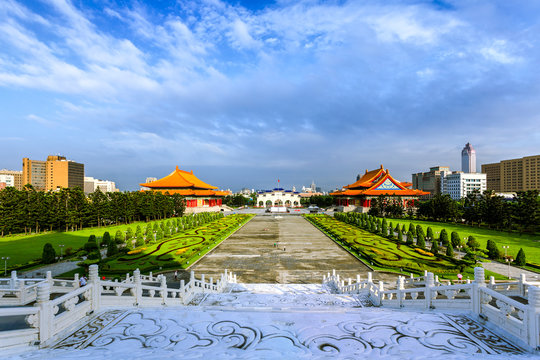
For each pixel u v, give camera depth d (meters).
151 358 7.09
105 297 13.55
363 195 121.06
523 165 175.50
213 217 87.81
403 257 39.59
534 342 7.64
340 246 49.78
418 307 14.53
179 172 127.62
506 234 60.28
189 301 21.19
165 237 56.84
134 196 82.00
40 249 45.62
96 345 8.27
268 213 126.44
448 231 64.62
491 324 9.31
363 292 22.64
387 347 7.69
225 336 8.42
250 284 29.23
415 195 119.94
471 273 32.88
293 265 37.84
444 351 7.55
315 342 7.94
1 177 176.12
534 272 33.59
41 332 8.73
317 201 171.25
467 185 194.88
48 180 170.88
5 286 20.47
